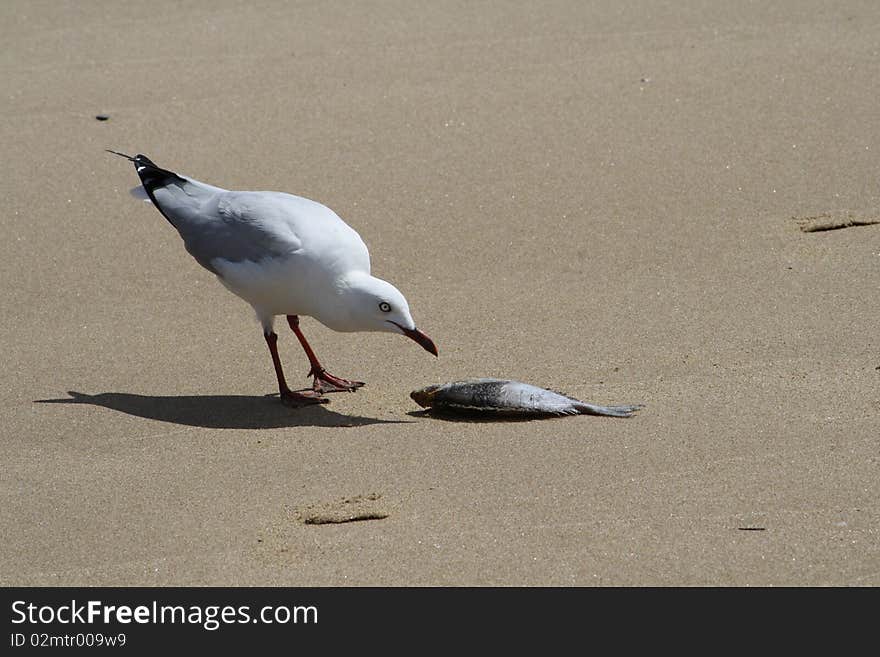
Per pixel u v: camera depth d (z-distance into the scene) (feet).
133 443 22.39
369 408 23.73
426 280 29.14
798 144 33.91
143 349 26.76
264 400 24.49
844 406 21.94
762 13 41.88
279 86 37.88
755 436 20.99
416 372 25.34
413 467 20.79
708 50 39.22
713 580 17.07
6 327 27.71
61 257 30.35
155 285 29.45
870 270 28.17
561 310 27.43
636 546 17.89
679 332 26.02
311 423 23.09
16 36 42.14
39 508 20.01
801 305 26.86
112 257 30.45
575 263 29.50
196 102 37.11
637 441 21.15
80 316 28.17
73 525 19.47
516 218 31.37
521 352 25.63
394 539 18.47
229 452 21.88
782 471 19.71
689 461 20.27
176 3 44.57
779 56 38.58
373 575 17.63
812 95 36.19
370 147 34.50
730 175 32.73
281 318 28.22
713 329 26.04
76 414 23.66
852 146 33.68
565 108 36.06
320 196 32.35
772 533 17.99
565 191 32.35
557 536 18.26
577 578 17.31
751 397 22.62
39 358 26.27
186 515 19.60
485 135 34.94
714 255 29.48
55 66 39.78
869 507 18.48
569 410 22.31
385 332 25.80
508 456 20.95
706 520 18.42
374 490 20.02
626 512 18.79
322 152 34.32
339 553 18.24
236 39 41.32
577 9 42.80
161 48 40.81
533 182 32.76
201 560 18.33
